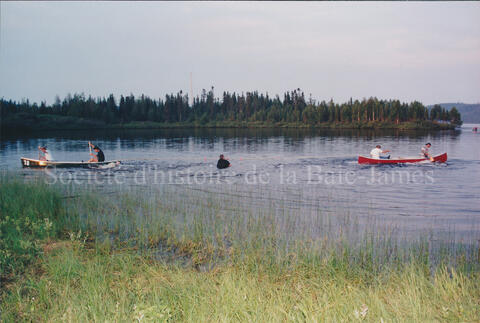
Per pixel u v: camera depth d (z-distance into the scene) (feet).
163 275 21.43
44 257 23.52
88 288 18.52
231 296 17.40
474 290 19.01
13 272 20.81
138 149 111.65
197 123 366.22
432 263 23.50
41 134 206.28
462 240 28.02
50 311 16.49
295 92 444.96
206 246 26.73
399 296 18.08
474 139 153.58
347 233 29.63
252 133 219.20
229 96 454.40
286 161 79.71
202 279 20.33
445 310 15.96
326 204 39.78
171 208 37.11
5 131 224.53
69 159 87.61
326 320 15.21
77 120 295.48
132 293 18.39
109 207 37.29
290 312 16.08
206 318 15.89
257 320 15.40
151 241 27.89
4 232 27.61
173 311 16.40
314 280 20.95
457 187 49.52
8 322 15.51
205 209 37.01
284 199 42.11
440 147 113.29
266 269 22.66
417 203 40.34
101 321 15.39
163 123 364.58
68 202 38.81
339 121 313.73
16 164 74.79
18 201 35.27
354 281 21.13
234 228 30.32
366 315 15.66
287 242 27.40
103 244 26.71
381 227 31.42
